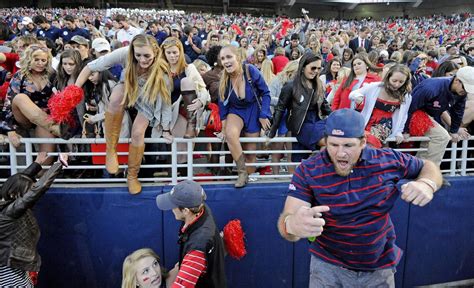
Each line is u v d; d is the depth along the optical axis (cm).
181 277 257
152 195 333
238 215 347
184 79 330
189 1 4288
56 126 322
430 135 369
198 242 264
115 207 332
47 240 333
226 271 356
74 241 335
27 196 269
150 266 299
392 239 214
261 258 357
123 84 308
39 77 331
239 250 330
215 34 714
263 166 382
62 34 742
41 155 322
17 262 271
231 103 338
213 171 404
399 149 361
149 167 338
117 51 308
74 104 306
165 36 830
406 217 376
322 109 351
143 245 340
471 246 396
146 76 307
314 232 162
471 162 432
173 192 271
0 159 369
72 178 358
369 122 350
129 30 804
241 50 347
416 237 382
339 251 207
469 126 421
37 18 740
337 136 181
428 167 196
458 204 385
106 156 315
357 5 4609
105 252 338
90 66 311
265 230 353
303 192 196
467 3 4128
